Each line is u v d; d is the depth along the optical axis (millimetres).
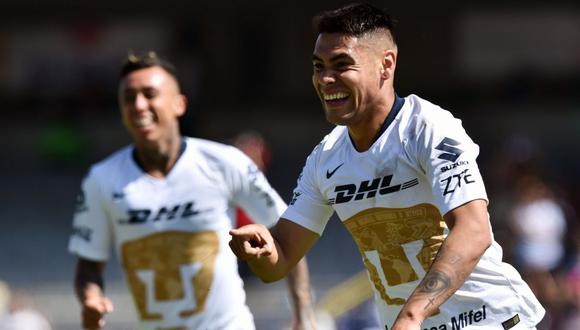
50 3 102562
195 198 19828
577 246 37094
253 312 37562
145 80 19797
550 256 36531
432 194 14250
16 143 91625
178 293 19828
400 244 14625
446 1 103875
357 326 28578
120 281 48188
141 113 19719
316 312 30750
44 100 100875
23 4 102875
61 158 86688
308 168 15375
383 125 14344
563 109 93500
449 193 13484
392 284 14906
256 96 102750
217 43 102312
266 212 20297
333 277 49188
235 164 20016
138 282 20016
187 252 19812
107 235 20359
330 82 14023
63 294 47750
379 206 14555
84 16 103438
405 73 104438
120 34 103750
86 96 100500
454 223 13328
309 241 15516
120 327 40500
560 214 37156
